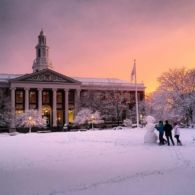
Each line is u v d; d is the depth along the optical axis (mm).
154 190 11383
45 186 12297
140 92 118812
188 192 11062
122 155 21000
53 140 37938
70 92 115938
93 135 45469
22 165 17375
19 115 91562
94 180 13227
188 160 18141
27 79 108000
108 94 106375
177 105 72000
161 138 28250
